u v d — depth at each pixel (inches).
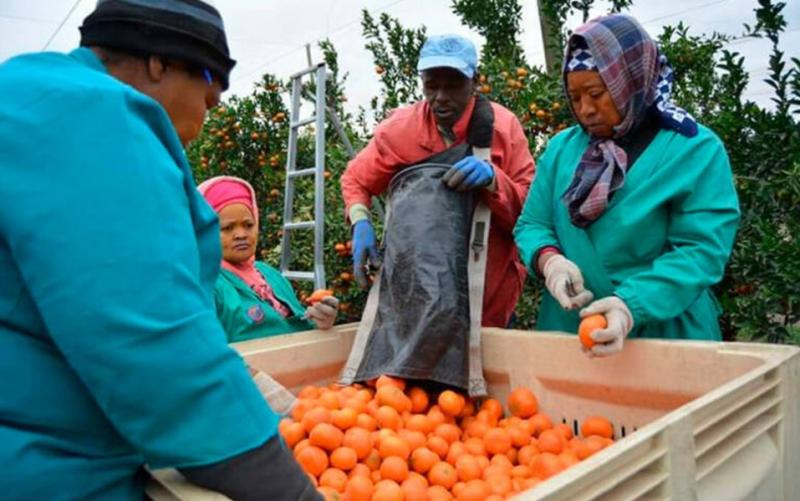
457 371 89.5
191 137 53.6
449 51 99.2
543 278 92.7
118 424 37.6
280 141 244.2
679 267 76.4
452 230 92.8
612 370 80.0
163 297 37.1
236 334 102.3
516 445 82.4
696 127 81.5
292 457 43.5
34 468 38.7
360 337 96.7
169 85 49.1
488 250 108.3
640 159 82.4
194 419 37.9
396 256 93.2
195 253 41.0
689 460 51.4
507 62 195.6
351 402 84.1
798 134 111.6
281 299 112.9
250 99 246.2
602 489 44.4
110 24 46.7
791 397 66.2
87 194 36.8
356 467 74.3
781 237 108.7
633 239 82.3
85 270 35.6
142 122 41.3
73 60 44.6
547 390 87.6
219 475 40.2
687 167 79.8
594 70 80.0
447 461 80.0
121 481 43.0
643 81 80.4
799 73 111.0
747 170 118.8
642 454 48.5
